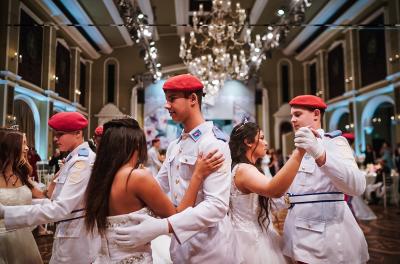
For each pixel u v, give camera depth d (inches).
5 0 305.1
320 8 494.6
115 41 600.7
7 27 302.2
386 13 407.8
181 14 548.1
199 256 56.1
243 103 615.2
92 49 557.9
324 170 61.6
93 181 52.3
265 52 483.2
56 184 74.2
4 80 296.7
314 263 68.0
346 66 492.1
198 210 50.8
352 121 479.8
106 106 604.7
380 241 188.7
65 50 425.4
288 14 393.4
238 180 67.1
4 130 75.4
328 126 557.9
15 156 74.4
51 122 75.9
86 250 70.3
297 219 72.0
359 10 452.8
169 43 642.8
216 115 604.4
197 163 54.7
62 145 76.5
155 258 91.4
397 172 341.4
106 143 53.4
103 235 50.8
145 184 51.1
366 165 393.7
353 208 235.0
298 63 651.5
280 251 73.2
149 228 48.3
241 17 334.0
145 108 607.5
